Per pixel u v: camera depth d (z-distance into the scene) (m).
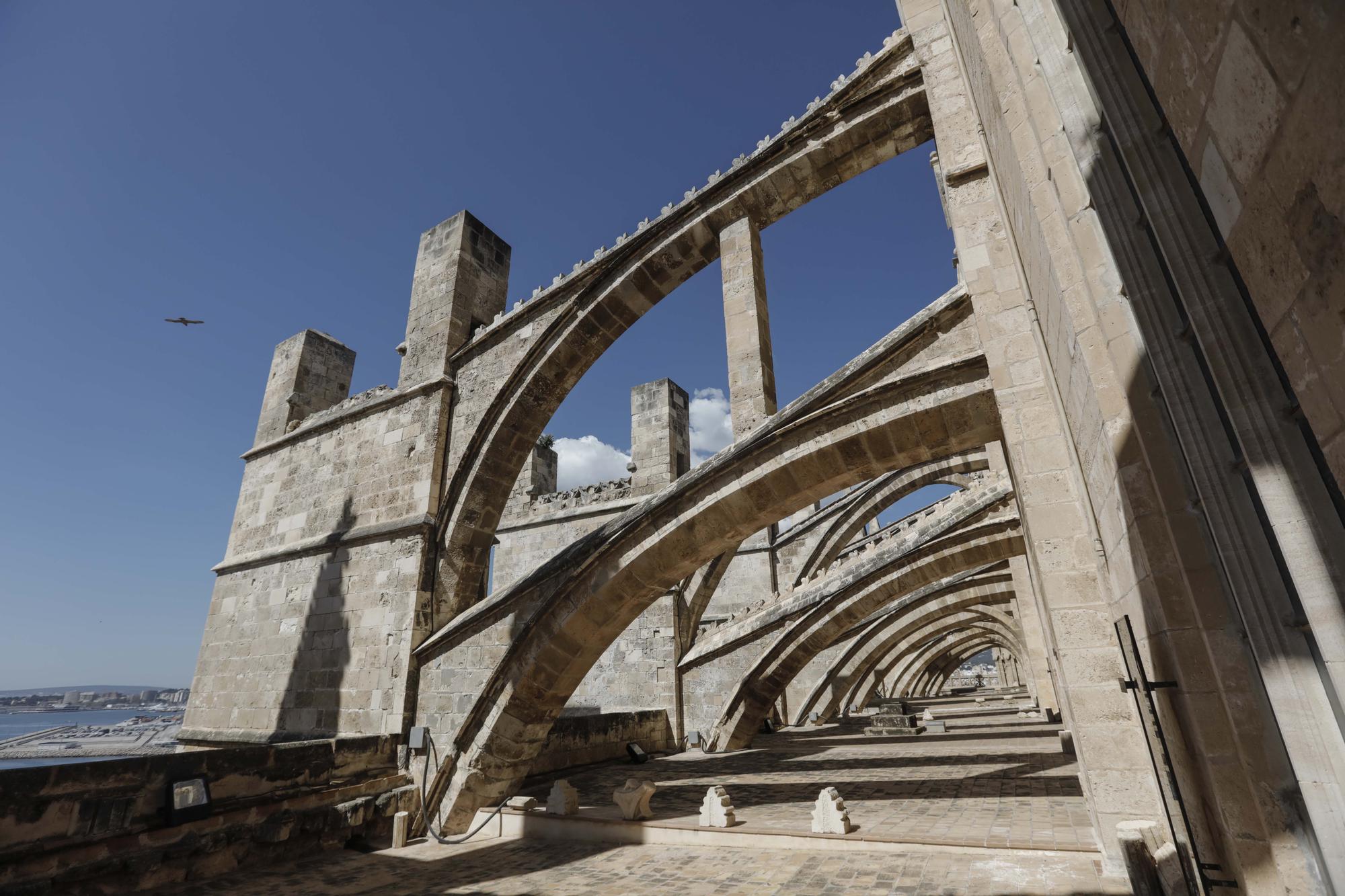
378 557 15.86
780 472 10.30
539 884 9.10
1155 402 4.20
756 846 9.95
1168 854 4.81
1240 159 2.20
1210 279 3.03
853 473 10.09
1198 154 2.52
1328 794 2.78
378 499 16.70
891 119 12.55
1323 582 2.46
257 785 10.93
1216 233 3.07
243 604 18.61
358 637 15.40
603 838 11.45
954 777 14.18
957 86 10.20
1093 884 6.53
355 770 12.66
